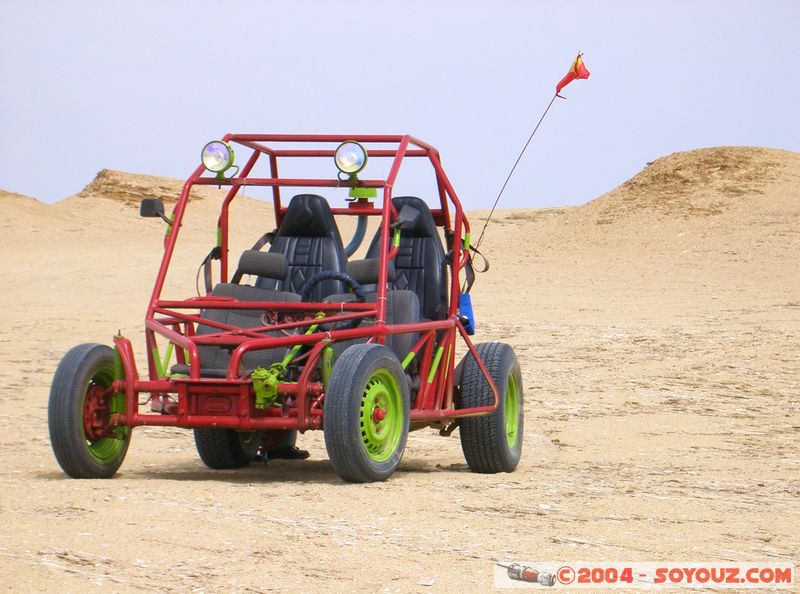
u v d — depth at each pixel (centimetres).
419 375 3253
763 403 5106
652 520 2473
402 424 2953
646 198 17862
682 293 10662
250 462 3600
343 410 2758
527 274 13112
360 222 3606
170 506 2461
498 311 9412
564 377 5978
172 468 3447
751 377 5881
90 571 1909
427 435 4319
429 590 1834
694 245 14600
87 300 10800
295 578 1888
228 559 2002
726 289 10856
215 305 3072
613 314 9006
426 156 3453
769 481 3150
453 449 3975
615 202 18112
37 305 10400
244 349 2861
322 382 2903
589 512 2547
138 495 2603
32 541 2108
